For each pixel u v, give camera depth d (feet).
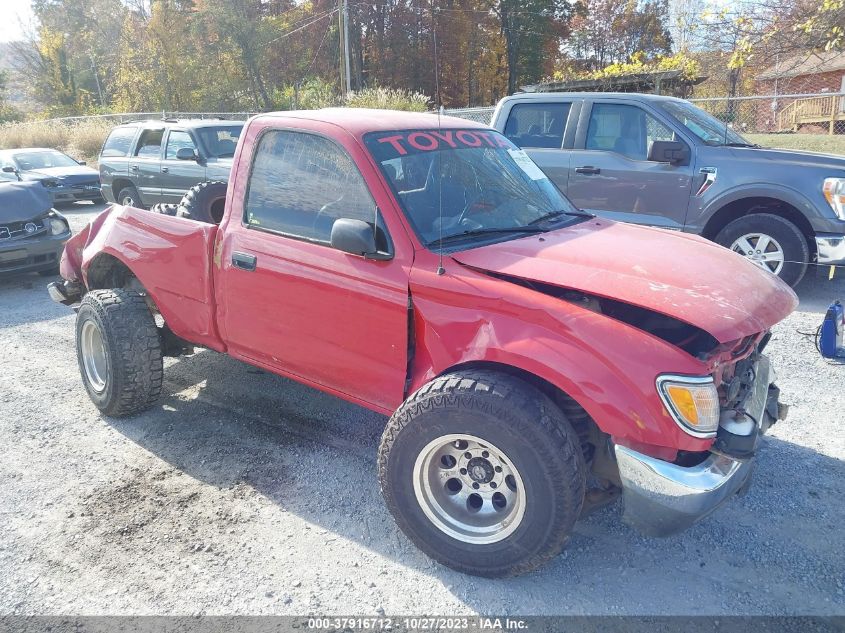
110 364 14.20
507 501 9.41
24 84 201.16
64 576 10.01
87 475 12.81
